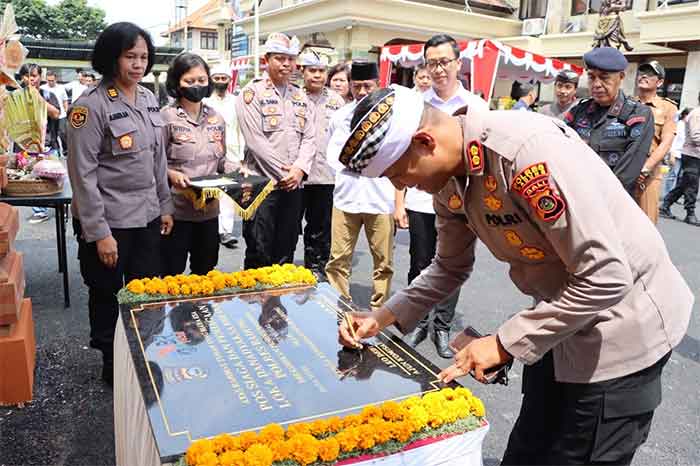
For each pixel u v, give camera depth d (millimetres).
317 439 1351
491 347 1413
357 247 5926
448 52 3193
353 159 1376
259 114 3877
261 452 1247
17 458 2402
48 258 5160
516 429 1797
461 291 4598
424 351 3496
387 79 10133
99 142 2668
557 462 1604
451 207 1567
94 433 2598
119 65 2693
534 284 1544
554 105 5230
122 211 2807
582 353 1480
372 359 1784
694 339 3791
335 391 1587
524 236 1419
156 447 1327
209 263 3727
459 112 1501
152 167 2928
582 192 1247
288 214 4047
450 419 1433
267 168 3891
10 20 2918
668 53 12117
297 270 2547
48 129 9805
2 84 3025
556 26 14469
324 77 4801
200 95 3490
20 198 3699
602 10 12188
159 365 1705
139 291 2252
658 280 1459
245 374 1665
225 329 1980
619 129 3264
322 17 13891
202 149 3596
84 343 3492
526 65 9008
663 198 8797
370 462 1329
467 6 15180
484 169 1370
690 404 2979
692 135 7359
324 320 2082
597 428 1510
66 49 17953
